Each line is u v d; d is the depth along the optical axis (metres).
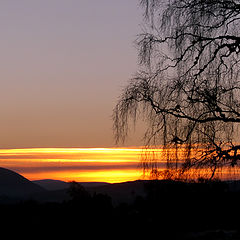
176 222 18.16
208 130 12.67
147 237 18.34
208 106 12.62
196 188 13.90
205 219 18.47
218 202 17.11
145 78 13.39
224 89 12.63
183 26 13.05
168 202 17.03
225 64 12.77
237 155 12.65
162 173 13.16
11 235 18.22
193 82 12.84
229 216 18.38
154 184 13.82
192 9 12.98
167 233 18.47
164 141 12.96
